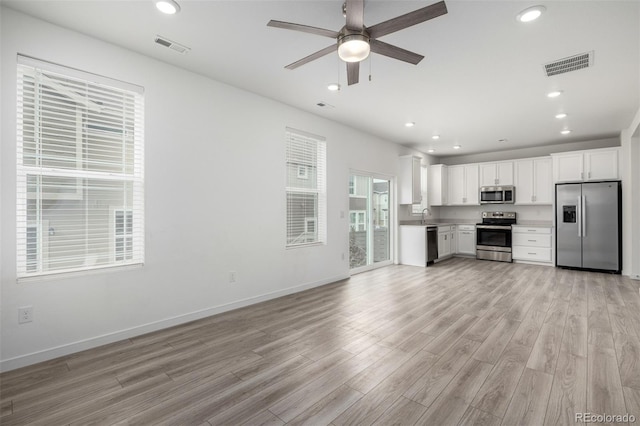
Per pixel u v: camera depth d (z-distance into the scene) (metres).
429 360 2.46
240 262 3.77
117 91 2.86
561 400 1.93
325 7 2.27
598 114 4.70
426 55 2.94
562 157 6.17
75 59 2.58
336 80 3.53
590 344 2.72
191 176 3.30
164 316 3.11
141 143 2.97
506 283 4.99
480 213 7.90
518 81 3.52
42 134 2.48
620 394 1.98
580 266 5.92
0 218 2.27
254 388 2.08
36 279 2.41
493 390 2.04
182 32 2.60
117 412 1.83
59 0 2.19
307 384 2.12
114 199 2.84
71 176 2.60
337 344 2.75
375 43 2.08
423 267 6.42
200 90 3.38
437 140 6.45
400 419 1.77
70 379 2.18
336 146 5.16
